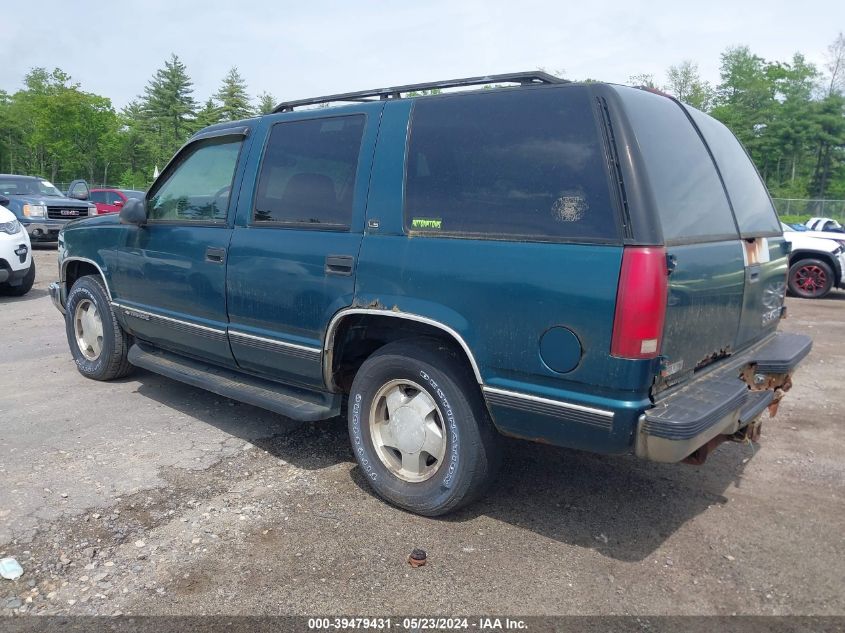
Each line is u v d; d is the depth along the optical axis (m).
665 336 2.83
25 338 7.49
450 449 3.38
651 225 2.78
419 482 3.55
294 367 3.98
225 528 3.41
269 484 3.91
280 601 2.84
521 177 3.11
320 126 3.96
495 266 3.07
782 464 4.36
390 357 3.53
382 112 3.67
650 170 2.92
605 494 3.88
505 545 3.30
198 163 4.65
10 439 4.49
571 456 4.41
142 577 2.99
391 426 3.64
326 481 3.96
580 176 2.94
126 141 71.69
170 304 4.79
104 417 4.95
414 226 3.40
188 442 4.50
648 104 3.26
